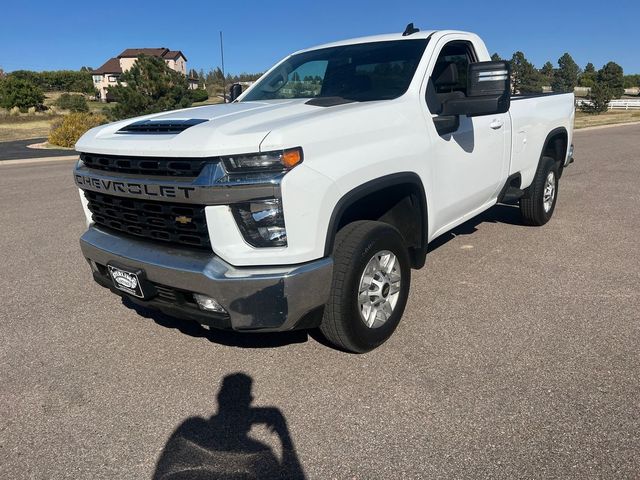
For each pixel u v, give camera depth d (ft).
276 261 8.91
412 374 10.39
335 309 10.15
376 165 10.30
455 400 9.49
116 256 10.34
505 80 11.34
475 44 15.16
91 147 10.59
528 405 9.25
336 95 13.12
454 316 12.88
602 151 46.68
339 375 10.47
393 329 11.63
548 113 19.36
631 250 17.58
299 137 8.93
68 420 9.38
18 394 10.19
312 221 9.04
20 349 11.97
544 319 12.55
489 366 10.57
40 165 50.19
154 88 74.74
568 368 10.39
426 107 12.35
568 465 7.81
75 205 28.27
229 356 11.41
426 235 12.45
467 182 14.17
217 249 8.98
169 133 9.79
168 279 9.45
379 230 10.59
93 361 11.37
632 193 27.09
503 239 19.22
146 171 9.55
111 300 14.75
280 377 10.50
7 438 8.94
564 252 17.53
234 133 8.97
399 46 13.64
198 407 9.64
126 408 9.68
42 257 18.86
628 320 12.36
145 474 8.04
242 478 7.88
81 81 322.55
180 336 12.41
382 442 8.50
